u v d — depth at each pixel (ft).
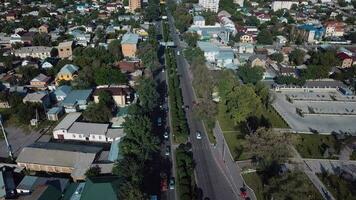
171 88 503.61
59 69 557.74
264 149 297.12
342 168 339.77
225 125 417.69
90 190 266.77
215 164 341.62
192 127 413.59
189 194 284.20
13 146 369.91
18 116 412.77
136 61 603.67
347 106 490.49
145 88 435.53
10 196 289.53
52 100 472.85
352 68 599.16
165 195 294.87
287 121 437.17
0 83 504.43
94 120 401.49
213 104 406.41
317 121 440.04
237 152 362.94
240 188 306.96
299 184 242.99
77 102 441.27
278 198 240.12
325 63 622.13
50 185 282.15
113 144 351.46
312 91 542.98
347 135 400.26
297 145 376.27
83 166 313.12
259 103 420.36
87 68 507.71
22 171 321.52
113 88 466.29
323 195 298.76
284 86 545.85
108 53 620.08
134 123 334.03
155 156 350.84
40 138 386.11
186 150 356.38
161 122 419.95
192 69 545.85
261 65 605.31
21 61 618.85
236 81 462.19
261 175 323.57
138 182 281.74
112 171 300.20
